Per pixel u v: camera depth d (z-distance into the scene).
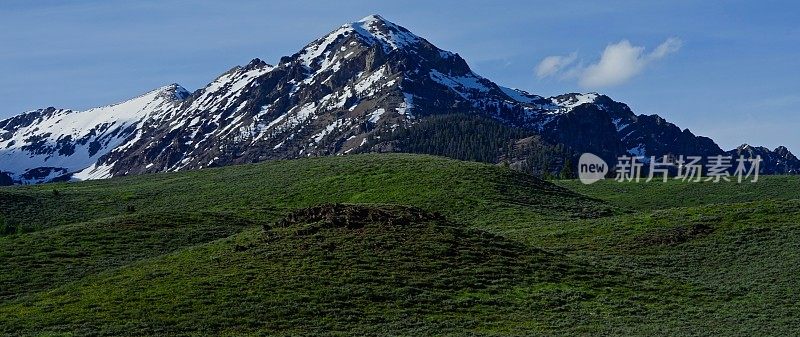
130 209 100.25
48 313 44.16
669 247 65.00
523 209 91.81
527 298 48.38
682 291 52.03
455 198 97.12
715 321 45.25
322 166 127.00
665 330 42.84
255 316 43.00
